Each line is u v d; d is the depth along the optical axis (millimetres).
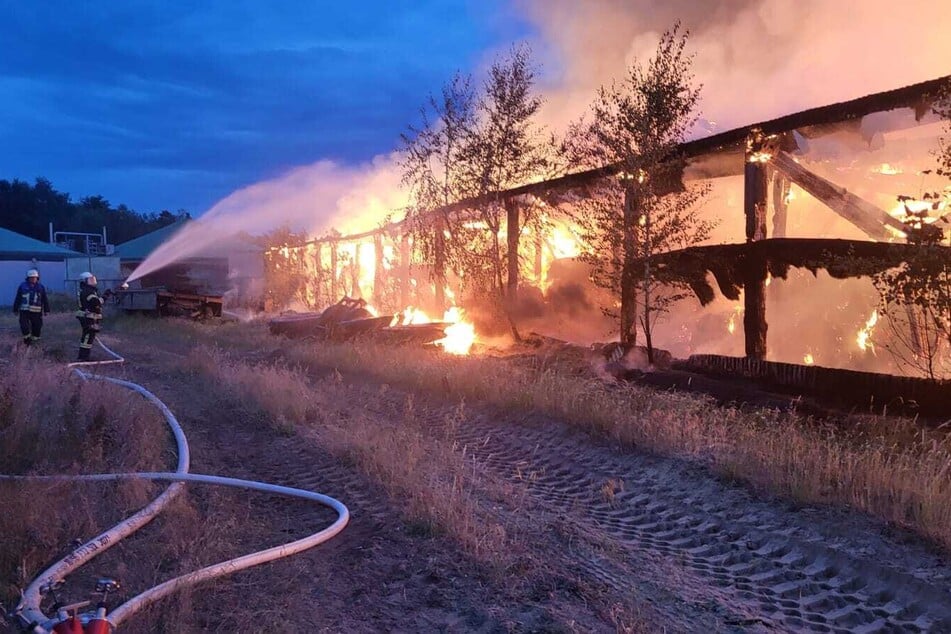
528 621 3613
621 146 10977
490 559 4316
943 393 7184
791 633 3662
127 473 5559
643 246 10984
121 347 15891
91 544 4262
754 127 9734
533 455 7207
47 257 39656
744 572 4516
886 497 5082
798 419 7059
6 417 6648
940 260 7043
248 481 5691
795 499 5363
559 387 8641
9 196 74875
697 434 6770
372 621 3609
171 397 9656
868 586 4262
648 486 6148
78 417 6988
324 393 9781
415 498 5293
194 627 3402
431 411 9117
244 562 4133
